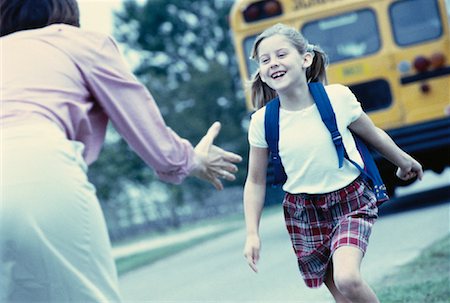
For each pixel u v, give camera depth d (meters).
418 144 13.25
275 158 4.93
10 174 3.59
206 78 42.09
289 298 8.51
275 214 24.00
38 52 3.89
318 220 4.89
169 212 35.56
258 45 4.93
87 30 4.01
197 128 40.00
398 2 13.45
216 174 4.52
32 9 4.08
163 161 4.08
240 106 42.91
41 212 3.56
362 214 4.79
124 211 34.41
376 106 13.48
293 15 13.69
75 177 3.66
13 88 3.80
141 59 54.31
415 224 12.25
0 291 3.60
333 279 5.03
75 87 3.88
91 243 3.65
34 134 3.68
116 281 3.74
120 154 33.03
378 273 8.50
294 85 4.82
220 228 25.52
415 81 13.35
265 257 12.26
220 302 9.19
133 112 3.99
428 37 13.38
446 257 8.78
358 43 13.55
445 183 20.06
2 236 3.56
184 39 54.47
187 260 15.15
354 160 4.84
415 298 7.02
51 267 3.57
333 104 4.84
